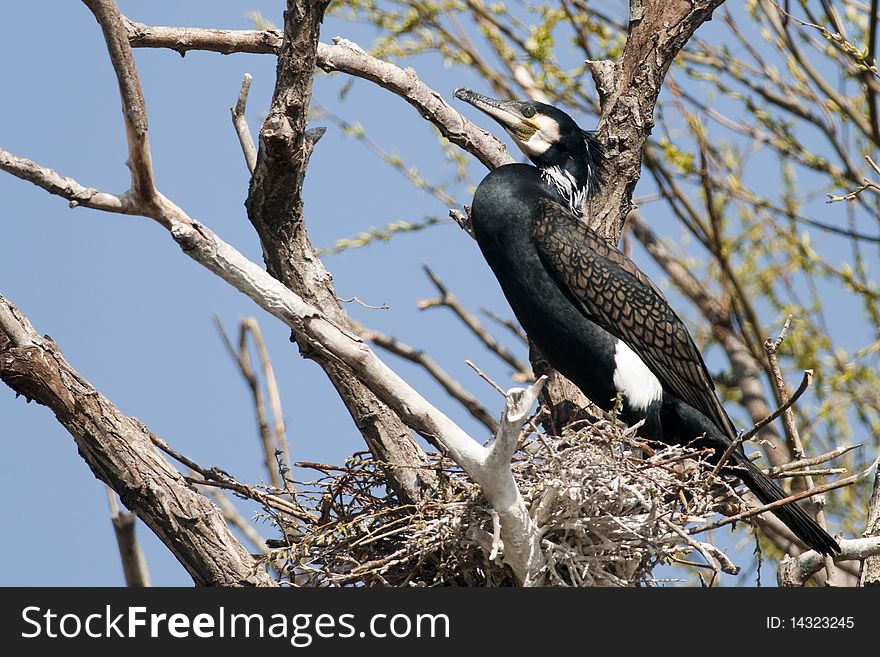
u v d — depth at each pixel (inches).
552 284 455.2
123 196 299.4
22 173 291.3
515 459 369.7
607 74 490.0
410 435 406.0
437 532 358.0
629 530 350.3
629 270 455.2
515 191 463.5
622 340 451.8
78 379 374.0
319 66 478.9
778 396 426.3
